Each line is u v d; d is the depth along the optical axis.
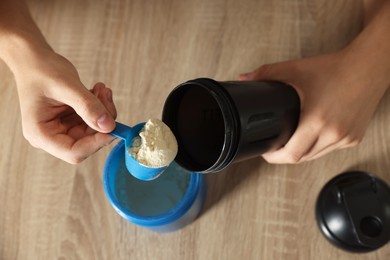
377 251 0.65
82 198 0.72
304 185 0.69
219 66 0.75
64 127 0.58
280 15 0.76
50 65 0.57
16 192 0.73
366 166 0.69
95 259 0.70
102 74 0.77
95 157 0.73
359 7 0.75
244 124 0.50
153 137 0.48
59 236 0.71
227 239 0.68
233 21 0.77
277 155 0.65
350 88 0.64
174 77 0.75
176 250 0.69
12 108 0.77
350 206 0.62
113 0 0.81
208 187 0.71
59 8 0.81
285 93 0.60
